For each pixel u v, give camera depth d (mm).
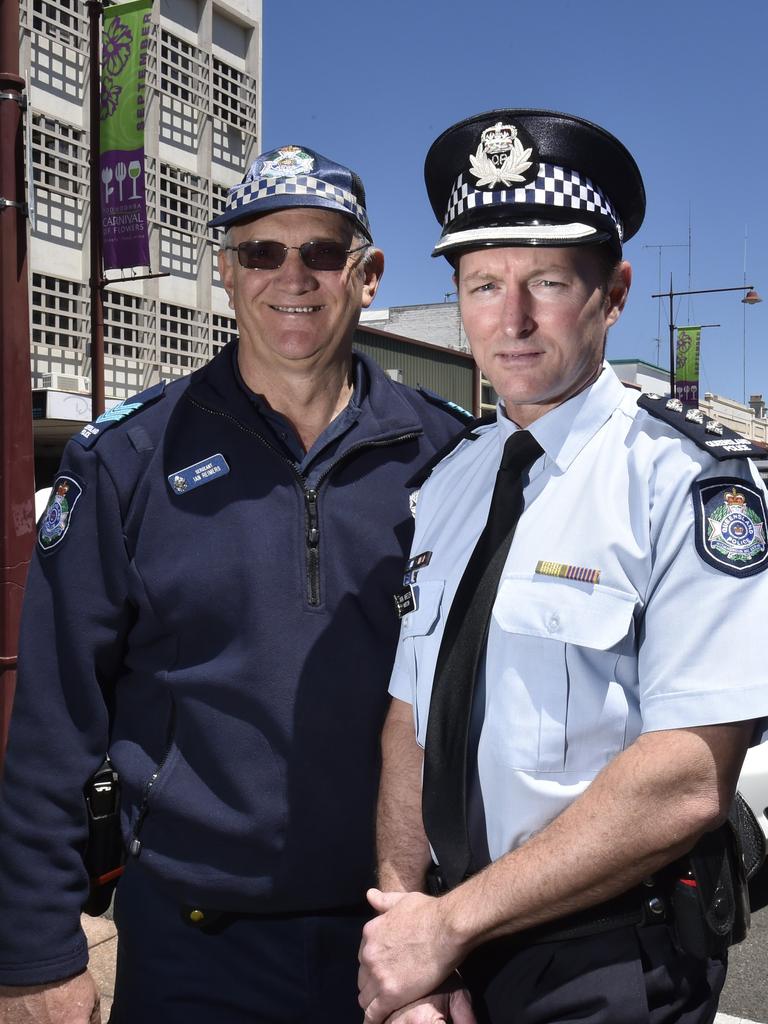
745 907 1151
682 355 27172
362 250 1646
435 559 1332
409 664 1324
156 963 1491
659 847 1001
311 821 1453
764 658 1003
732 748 1016
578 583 1098
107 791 1529
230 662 1473
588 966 1075
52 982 1444
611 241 1203
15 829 1472
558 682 1087
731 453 1075
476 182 1199
